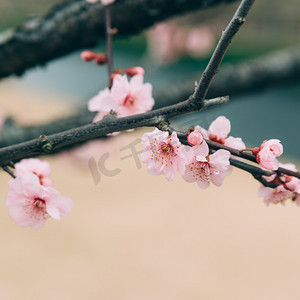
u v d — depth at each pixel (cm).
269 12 1058
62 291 399
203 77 96
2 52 218
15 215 116
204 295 400
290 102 804
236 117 749
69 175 585
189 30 506
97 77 1078
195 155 101
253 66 330
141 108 128
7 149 107
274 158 104
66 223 500
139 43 1013
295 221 511
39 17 219
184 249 462
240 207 534
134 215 514
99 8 207
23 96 910
